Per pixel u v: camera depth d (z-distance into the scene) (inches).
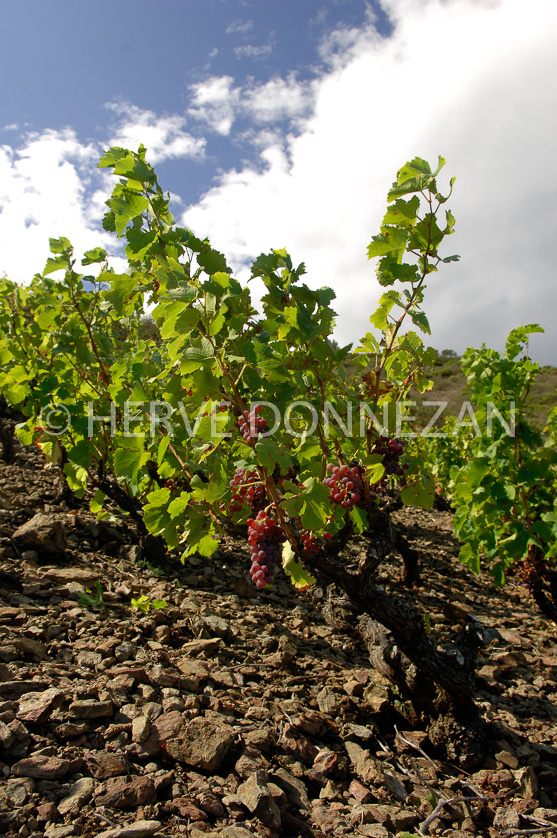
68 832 70.7
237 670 133.0
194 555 219.9
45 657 113.5
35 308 244.5
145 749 91.6
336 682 139.9
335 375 121.8
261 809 84.5
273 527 99.0
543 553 225.1
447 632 207.6
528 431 223.0
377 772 106.3
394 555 307.7
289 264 119.7
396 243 103.7
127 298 136.6
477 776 115.6
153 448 153.3
